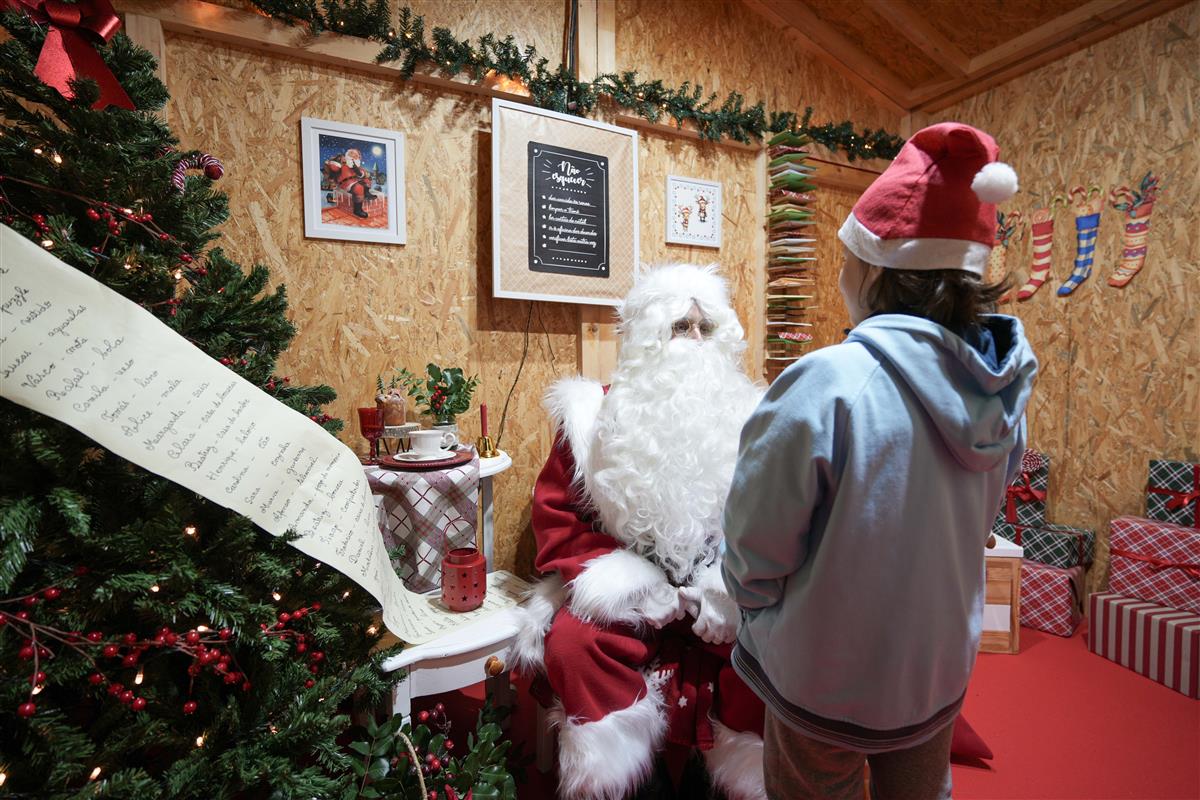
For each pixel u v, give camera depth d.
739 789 1.14
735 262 2.46
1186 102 2.00
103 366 0.81
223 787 0.82
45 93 0.86
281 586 0.95
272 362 1.07
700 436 1.39
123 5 1.45
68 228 0.81
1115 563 2.05
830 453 0.66
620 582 1.27
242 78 1.61
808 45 2.54
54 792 0.70
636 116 2.15
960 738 1.49
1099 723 1.63
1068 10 2.17
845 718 0.73
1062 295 2.36
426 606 1.45
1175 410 2.06
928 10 2.33
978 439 0.66
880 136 2.70
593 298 2.07
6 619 0.69
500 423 2.02
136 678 0.76
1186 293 2.02
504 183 1.88
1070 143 2.32
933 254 0.68
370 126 1.76
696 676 1.29
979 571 0.77
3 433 0.74
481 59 1.83
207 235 1.04
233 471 0.91
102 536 0.77
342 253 1.75
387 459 1.54
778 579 0.78
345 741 1.32
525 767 1.44
